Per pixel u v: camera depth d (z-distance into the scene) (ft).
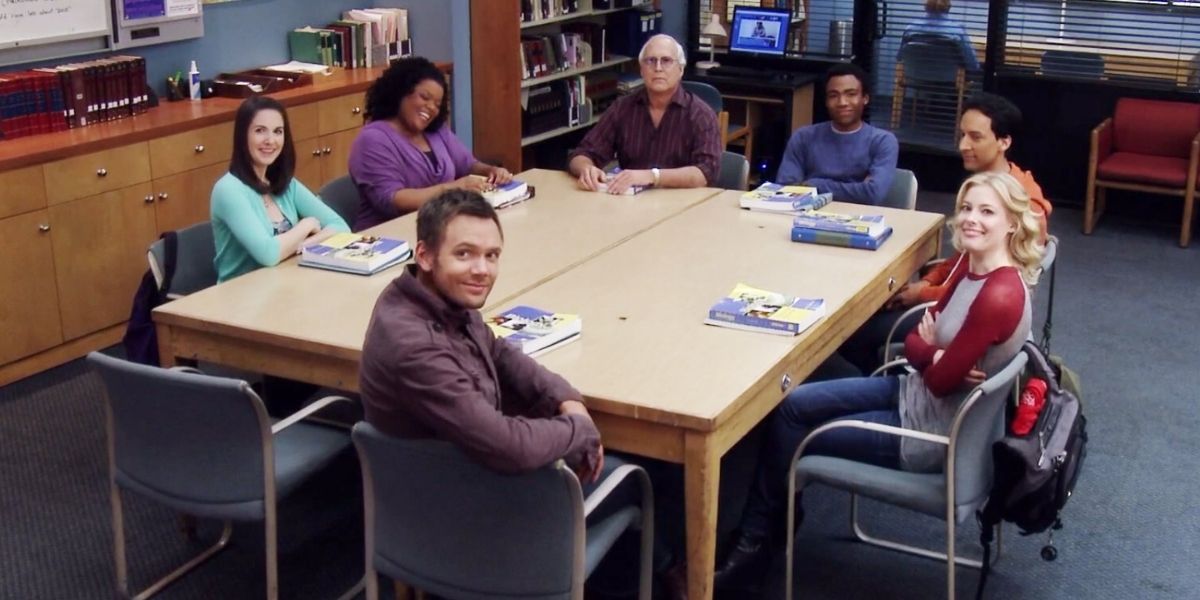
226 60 19.30
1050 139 23.30
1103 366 15.57
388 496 7.84
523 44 23.04
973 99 12.95
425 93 13.92
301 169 18.53
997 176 9.47
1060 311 17.62
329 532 11.31
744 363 9.00
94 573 10.64
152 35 17.65
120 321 15.96
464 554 7.68
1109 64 22.77
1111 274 19.40
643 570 8.88
